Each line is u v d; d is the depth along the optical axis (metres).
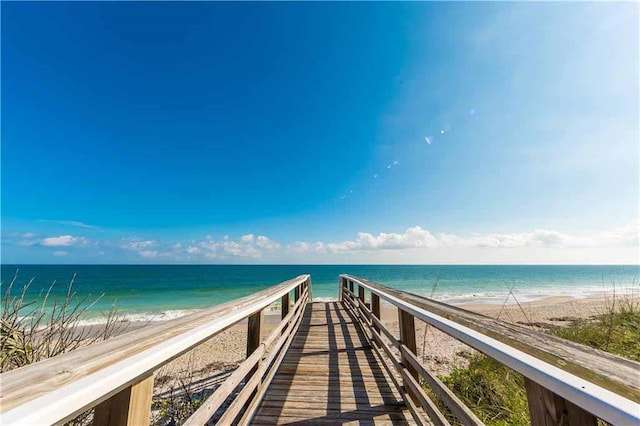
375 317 3.24
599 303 11.62
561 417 0.65
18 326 2.12
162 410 3.51
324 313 6.32
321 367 2.97
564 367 0.63
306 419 1.99
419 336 6.90
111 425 0.76
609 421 0.50
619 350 3.16
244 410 1.97
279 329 2.67
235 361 6.04
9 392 0.50
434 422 1.36
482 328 0.93
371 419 1.99
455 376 3.41
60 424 0.56
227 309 1.38
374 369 2.91
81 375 0.61
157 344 0.85
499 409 2.56
